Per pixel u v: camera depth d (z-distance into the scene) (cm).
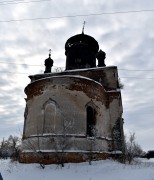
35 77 2162
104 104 1845
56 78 1662
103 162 1509
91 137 1555
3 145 5181
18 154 1905
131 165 1552
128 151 1875
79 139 1508
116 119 1844
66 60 2398
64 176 1164
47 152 1461
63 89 1633
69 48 2359
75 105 1599
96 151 1547
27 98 1828
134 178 1019
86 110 1639
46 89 1666
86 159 1480
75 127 1533
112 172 1238
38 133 1556
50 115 1577
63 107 1580
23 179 1141
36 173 1267
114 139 1786
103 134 1714
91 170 1293
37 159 1490
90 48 2344
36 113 1650
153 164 1727
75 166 1368
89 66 2256
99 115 1709
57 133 1504
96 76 2022
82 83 1678
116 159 1708
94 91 1725
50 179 1116
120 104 1973
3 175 1259
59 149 1431
